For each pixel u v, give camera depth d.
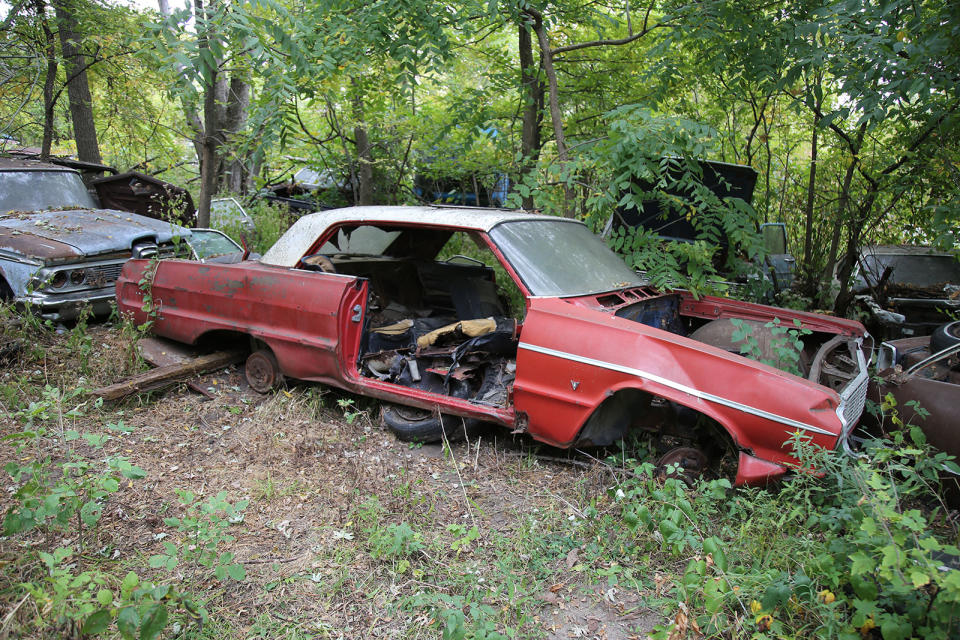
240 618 2.64
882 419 3.85
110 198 8.26
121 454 3.91
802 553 2.86
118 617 2.17
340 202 11.18
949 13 4.71
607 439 3.82
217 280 4.88
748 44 6.22
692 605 2.67
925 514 3.61
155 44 5.00
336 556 3.05
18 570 2.72
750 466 3.33
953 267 7.73
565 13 7.69
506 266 4.05
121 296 5.55
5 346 4.89
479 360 4.29
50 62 8.98
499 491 3.75
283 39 5.32
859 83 4.90
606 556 3.11
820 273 8.23
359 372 4.43
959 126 5.90
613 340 3.55
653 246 5.34
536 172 5.89
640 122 5.35
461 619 2.45
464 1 6.32
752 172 6.73
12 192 7.20
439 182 11.50
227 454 4.04
